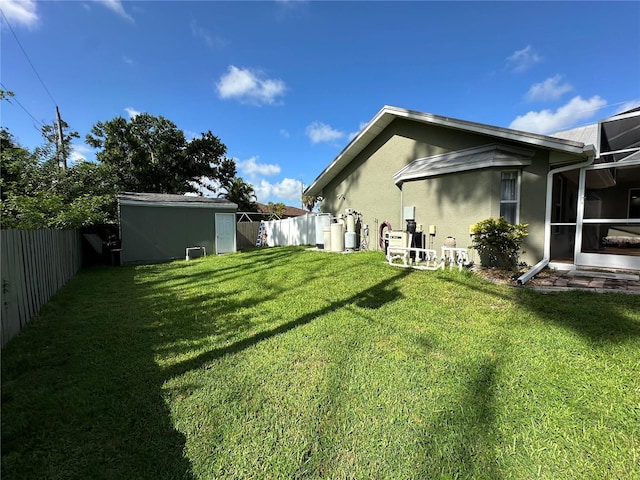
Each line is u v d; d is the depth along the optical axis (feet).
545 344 10.05
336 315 13.74
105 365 9.61
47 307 16.38
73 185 36.81
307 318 13.56
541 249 21.52
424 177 26.78
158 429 6.62
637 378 7.92
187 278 24.85
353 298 16.24
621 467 5.31
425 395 7.60
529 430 6.25
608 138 19.45
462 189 24.02
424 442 6.06
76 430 6.60
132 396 7.86
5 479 5.33
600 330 10.85
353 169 39.68
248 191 92.79
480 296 15.61
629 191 32.58
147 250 37.04
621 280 17.21
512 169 22.11
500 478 5.18
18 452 5.95
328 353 10.04
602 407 6.87
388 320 12.85
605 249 28.07
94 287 21.74
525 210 22.04
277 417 6.94
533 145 21.36
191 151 82.12
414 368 8.90
